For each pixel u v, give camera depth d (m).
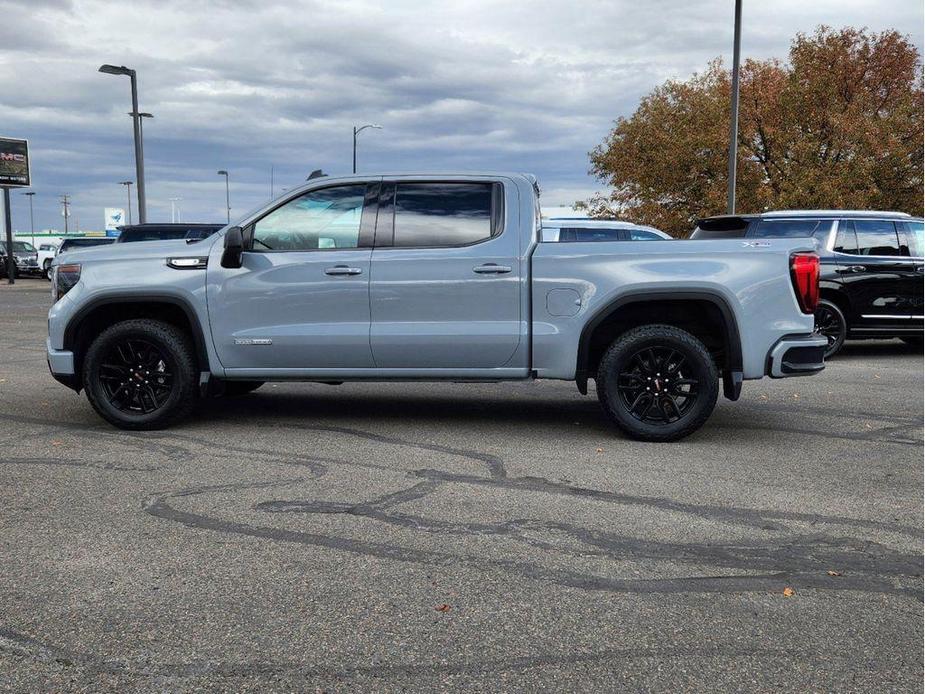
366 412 7.55
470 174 6.54
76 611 3.38
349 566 3.86
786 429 6.89
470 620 3.31
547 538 4.24
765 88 27.56
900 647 3.12
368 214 6.57
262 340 6.57
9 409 7.68
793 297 6.21
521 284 6.36
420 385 9.14
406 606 3.44
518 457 5.89
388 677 2.88
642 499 4.91
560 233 14.18
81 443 6.29
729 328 6.20
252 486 5.14
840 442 6.42
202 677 2.88
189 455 5.93
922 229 11.84
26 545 4.10
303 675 2.90
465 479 5.32
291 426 6.93
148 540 4.18
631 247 6.29
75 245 31.64
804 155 26.28
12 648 3.08
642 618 3.35
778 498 4.95
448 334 6.39
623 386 6.37
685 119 28.83
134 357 6.75
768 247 6.21
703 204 28.36
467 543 4.16
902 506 4.81
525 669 2.94
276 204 6.66
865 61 30.59
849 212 11.73
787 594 3.59
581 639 3.16
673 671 2.94
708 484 5.23
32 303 24.66
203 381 6.66
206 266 6.61
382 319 6.47
